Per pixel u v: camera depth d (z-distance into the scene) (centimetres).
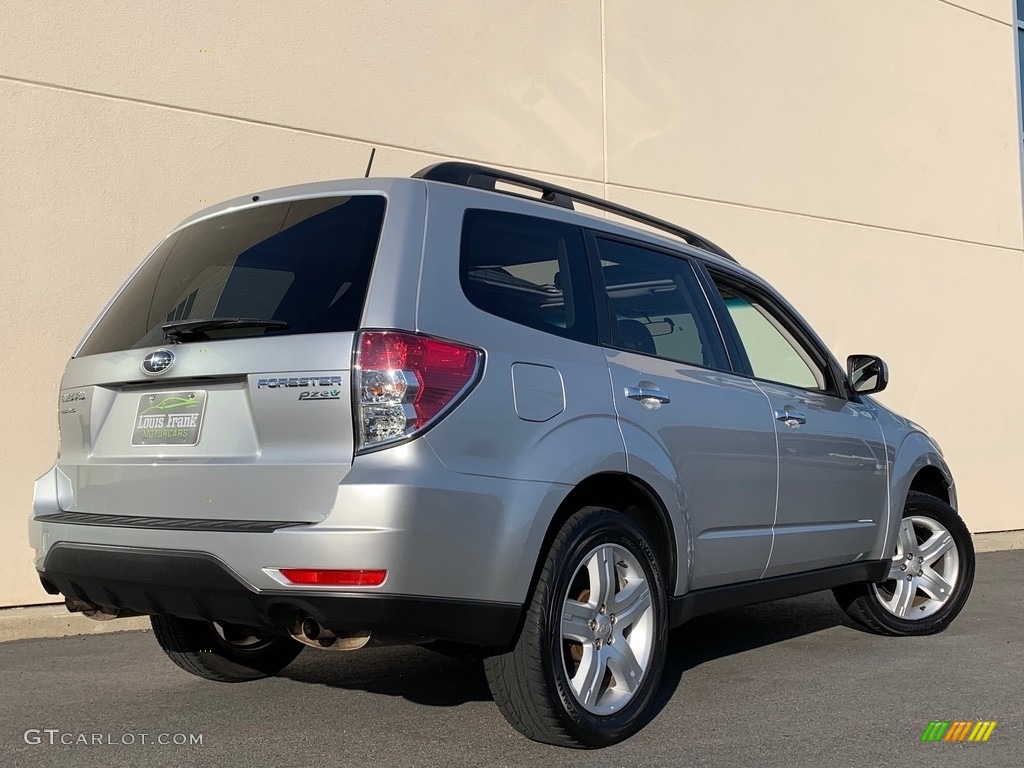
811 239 990
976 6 1146
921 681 457
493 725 380
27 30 604
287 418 310
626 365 386
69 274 613
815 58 1002
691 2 915
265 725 380
